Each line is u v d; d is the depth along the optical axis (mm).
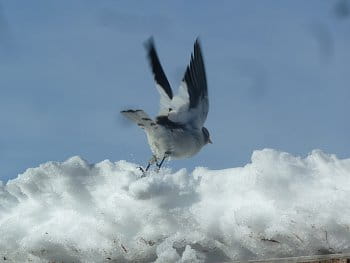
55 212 8680
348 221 7680
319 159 8695
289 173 8328
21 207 8969
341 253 7727
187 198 8234
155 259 8164
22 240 8484
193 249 7969
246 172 8422
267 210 7875
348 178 8430
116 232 8219
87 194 8727
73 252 8367
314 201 7875
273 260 7766
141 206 8203
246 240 7855
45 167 8906
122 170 9016
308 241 7719
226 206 8102
